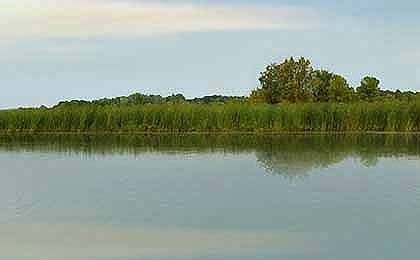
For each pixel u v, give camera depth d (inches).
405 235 912.3
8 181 1459.2
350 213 1053.8
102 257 828.0
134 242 892.6
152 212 1079.6
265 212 1071.0
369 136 2913.4
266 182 1385.3
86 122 3378.4
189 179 1450.5
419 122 3189.0
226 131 3260.3
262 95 4510.3
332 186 1317.7
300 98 4463.6
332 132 3225.9
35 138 2967.5
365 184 1339.8
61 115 3388.3
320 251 839.1
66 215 1060.5
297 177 1457.9
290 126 3233.3
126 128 3344.0
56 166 1753.2
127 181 1432.1
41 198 1219.9
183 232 944.3
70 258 823.1
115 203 1163.9
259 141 2608.3
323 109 3235.7
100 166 1736.0
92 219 1032.2
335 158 1861.5
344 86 4451.3
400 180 1391.5
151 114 3321.9
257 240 894.4
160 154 2050.9
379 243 872.9
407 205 1112.8
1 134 3324.3
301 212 1067.3
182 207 1120.2
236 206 1121.4
